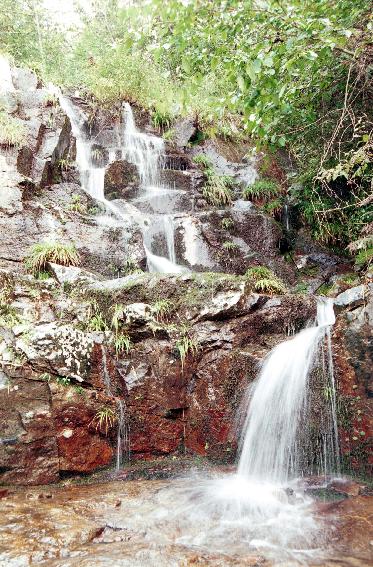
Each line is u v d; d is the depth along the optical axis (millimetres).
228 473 4977
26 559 3031
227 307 5922
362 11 5160
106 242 7906
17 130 8984
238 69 5168
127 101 12969
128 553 3150
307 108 7402
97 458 4945
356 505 4023
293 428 5074
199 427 5461
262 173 11602
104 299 5988
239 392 5484
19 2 15102
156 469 5062
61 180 9562
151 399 5402
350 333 5109
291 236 10641
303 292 9039
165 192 10336
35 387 4875
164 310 5902
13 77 11242
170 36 5340
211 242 9305
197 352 5707
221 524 3664
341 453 4895
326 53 5184
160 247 8930
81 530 3445
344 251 10148
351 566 3020
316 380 5125
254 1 4840
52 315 5637
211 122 12758
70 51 16391
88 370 5258
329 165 8633
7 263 6918
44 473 4578
